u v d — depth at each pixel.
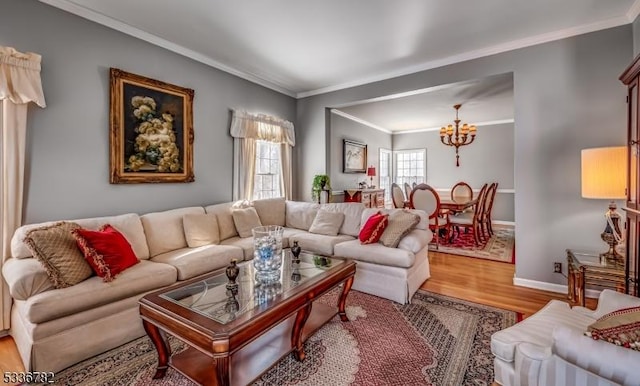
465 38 3.15
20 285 1.78
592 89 2.87
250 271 2.31
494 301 2.79
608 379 1.01
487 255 4.40
